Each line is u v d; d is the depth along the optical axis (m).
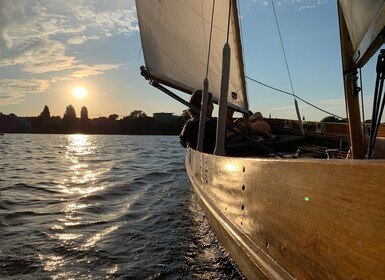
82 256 4.05
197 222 5.32
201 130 4.66
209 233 4.75
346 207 1.24
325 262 1.39
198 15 7.62
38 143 52.97
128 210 6.23
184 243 4.39
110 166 15.06
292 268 1.68
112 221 5.53
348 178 1.23
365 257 1.16
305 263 1.54
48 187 9.15
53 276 3.54
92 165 15.91
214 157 3.41
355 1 1.93
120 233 4.88
